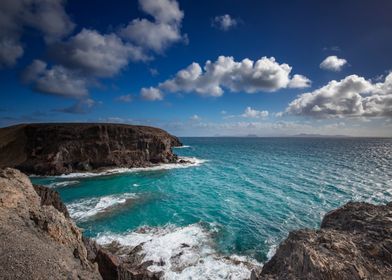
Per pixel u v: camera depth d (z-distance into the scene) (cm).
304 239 1484
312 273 1173
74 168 6100
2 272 968
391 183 4647
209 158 9219
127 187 4588
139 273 1608
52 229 1430
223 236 2441
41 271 1040
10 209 1459
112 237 2423
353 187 4350
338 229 1712
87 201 3672
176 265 1905
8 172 1903
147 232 2542
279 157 9494
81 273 1218
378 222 1599
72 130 6412
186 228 2642
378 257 1270
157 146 7462
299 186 4491
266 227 2667
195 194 4047
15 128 7031
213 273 1795
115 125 7112
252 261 1998
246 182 4928
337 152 11812
